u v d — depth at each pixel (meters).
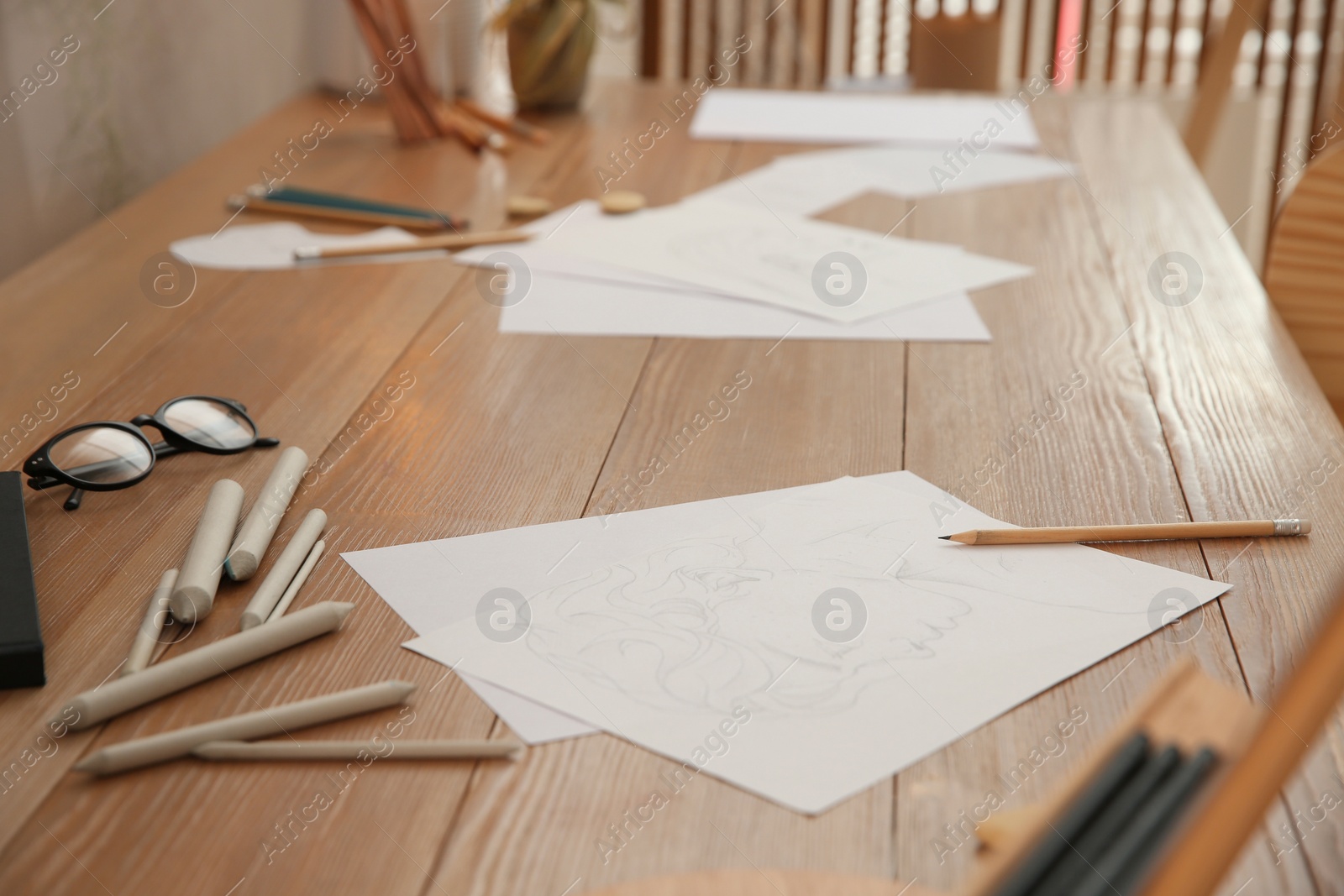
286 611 0.57
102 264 1.12
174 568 0.62
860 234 1.22
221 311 1.01
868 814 0.44
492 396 0.85
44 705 0.50
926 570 0.61
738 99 1.85
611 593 0.59
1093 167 1.46
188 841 0.43
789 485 0.71
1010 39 2.76
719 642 0.55
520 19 1.67
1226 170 2.36
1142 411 0.81
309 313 1.01
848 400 0.84
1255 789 0.26
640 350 0.93
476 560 0.63
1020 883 0.30
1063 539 0.64
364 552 0.64
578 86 1.74
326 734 0.48
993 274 1.10
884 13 2.75
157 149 1.83
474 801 0.45
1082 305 1.02
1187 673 0.37
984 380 0.87
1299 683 0.26
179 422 0.75
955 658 0.53
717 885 0.40
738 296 1.05
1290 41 2.48
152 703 0.50
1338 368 1.06
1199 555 0.62
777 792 0.45
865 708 0.50
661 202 1.33
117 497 0.69
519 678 0.52
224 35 1.96
